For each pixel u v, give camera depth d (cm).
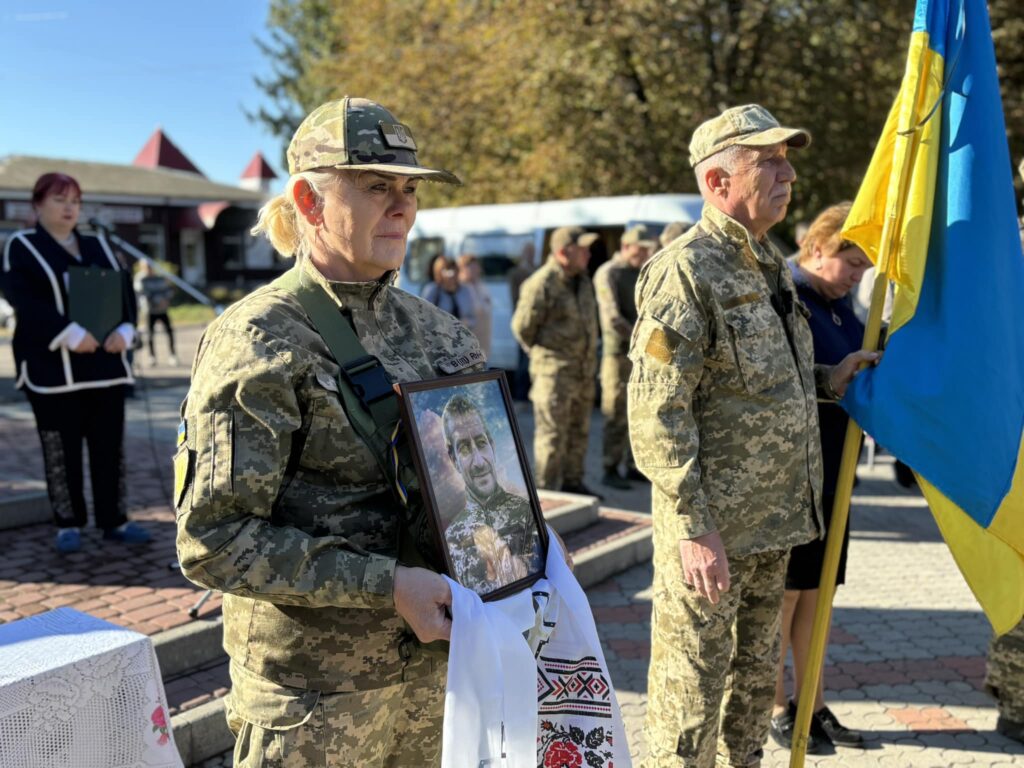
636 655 400
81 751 194
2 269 438
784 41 1374
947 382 256
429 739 185
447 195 1691
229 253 3231
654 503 253
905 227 262
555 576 183
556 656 185
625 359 685
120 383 459
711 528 229
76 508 461
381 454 164
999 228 259
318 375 160
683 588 239
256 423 153
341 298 171
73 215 441
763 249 247
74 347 434
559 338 625
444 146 1612
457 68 1580
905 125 258
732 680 264
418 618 155
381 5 1686
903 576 509
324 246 170
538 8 1376
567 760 184
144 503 572
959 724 342
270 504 155
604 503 660
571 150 1465
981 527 262
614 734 184
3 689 182
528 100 1445
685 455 229
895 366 260
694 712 242
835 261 304
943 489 258
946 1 260
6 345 1905
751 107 246
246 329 157
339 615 164
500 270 1112
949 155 262
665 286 236
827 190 1465
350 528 163
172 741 212
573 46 1375
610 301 679
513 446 184
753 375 236
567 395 632
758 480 238
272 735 163
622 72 1445
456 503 167
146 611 377
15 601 389
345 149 161
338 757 164
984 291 256
